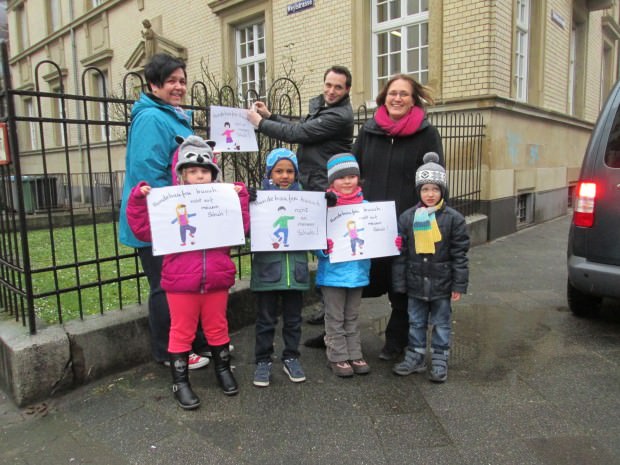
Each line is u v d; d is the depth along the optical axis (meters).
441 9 7.22
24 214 2.77
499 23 6.93
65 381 2.84
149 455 2.27
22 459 2.26
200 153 2.58
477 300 4.58
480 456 2.23
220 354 2.83
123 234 2.96
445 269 2.91
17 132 2.74
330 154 3.32
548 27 8.98
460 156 7.02
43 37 17.98
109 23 14.52
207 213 2.61
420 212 2.90
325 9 8.77
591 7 11.12
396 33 8.20
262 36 10.45
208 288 2.64
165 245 2.53
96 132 15.19
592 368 3.11
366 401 2.73
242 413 2.62
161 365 3.20
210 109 3.38
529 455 2.23
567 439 2.35
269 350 2.96
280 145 5.29
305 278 2.92
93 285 3.15
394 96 2.99
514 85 7.55
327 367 3.18
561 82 9.90
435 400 2.73
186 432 2.45
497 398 2.74
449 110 7.29
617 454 2.23
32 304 2.82
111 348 3.04
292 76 9.42
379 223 2.99
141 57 13.16
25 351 2.68
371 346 3.56
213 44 11.25
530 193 8.75
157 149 2.71
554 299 4.58
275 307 2.96
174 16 12.16
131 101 3.18
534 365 3.17
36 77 2.80
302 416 2.58
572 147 10.84
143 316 3.20
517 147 7.95
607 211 3.38
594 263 3.46
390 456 2.24
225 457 2.25
